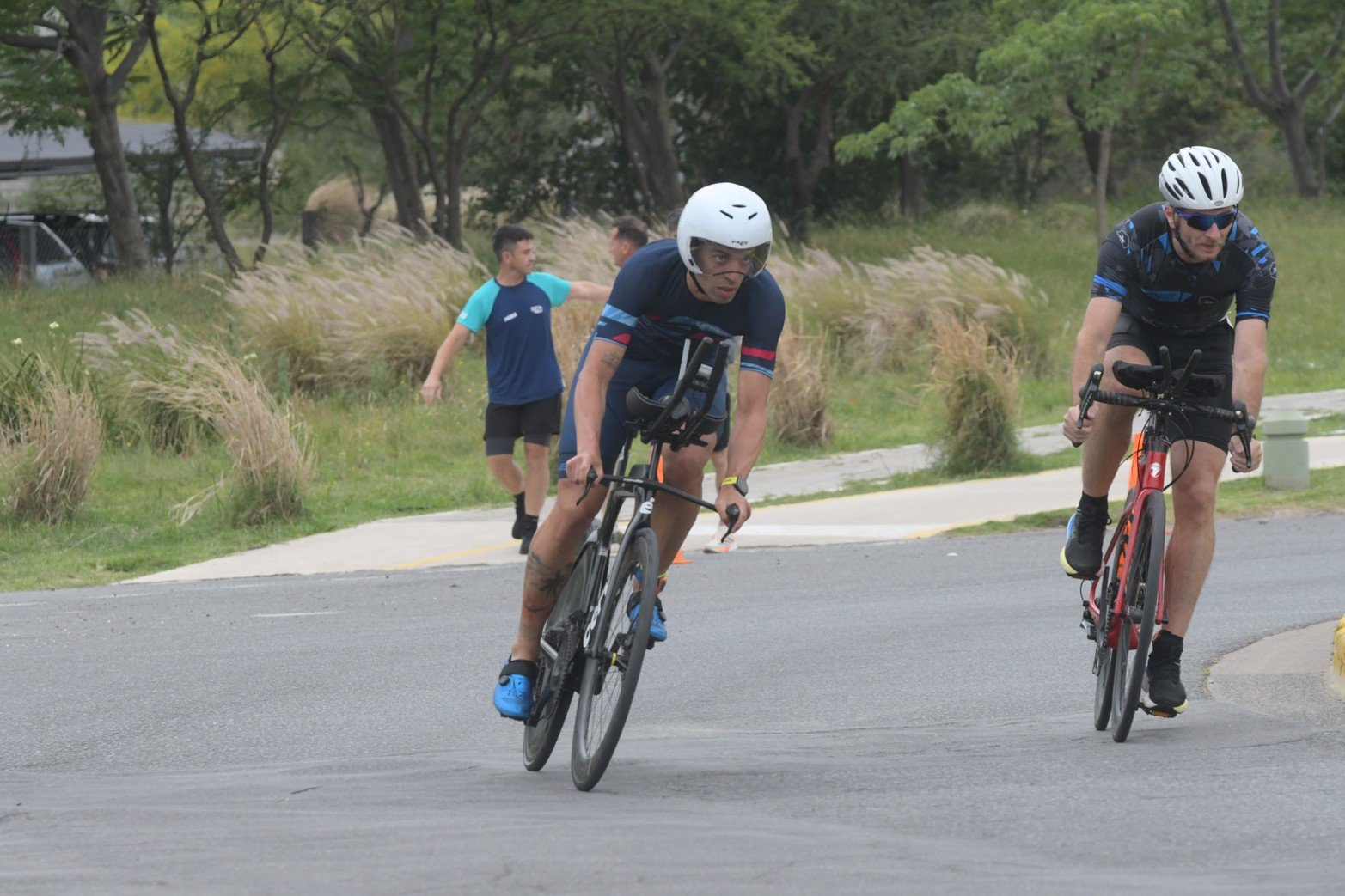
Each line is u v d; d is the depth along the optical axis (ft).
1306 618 68.28
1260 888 27.66
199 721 56.39
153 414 146.30
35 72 252.62
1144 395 46.16
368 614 80.23
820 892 27.84
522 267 97.81
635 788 40.86
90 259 279.69
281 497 115.14
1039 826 34.09
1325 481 110.63
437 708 57.57
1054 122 314.96
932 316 188.14
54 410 117.50
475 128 359.05
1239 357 45.80
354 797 40.34
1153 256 45.52
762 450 147.02
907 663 62.59
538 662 45.83
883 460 139.23
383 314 173.88
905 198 365.20
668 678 61.72
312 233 342.03
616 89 322.14
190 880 30.07
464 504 124.47
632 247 94.53
